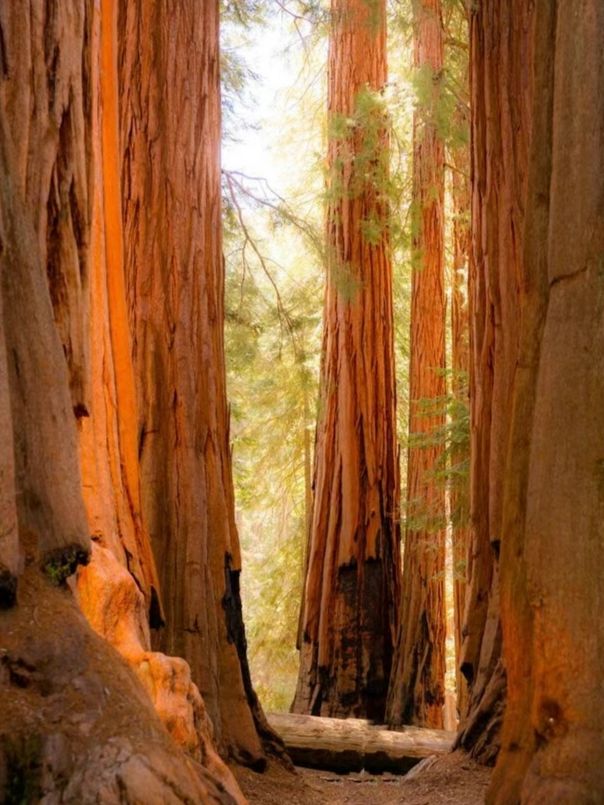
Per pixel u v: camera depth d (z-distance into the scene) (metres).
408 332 19.16
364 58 15.04
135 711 2.92
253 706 7.86
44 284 3.66
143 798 2.64
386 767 9.25
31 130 4.11
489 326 7.88
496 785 4.16
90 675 2.96
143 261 7.69
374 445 14.15
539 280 4.38
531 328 4.39
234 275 15.55
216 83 8.57
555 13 4.38
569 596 3.80
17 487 3.39
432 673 13.74
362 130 14.51
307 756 9.23
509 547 4.30
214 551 7.69
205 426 7.81
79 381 4.48
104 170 6.05
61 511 3.50
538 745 3.83
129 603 4.85
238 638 7.84
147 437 7.43
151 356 7.55
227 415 8.42
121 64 7.88
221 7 12.80
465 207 16.66
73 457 3.63
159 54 7.99
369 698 13.54
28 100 4.07
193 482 7.49
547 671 3.81
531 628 4.09
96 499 5.46
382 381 14.34
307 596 13.99
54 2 4.32
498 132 7.84
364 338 14.34
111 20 6.17
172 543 7.31
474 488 7.99
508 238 7.74
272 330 17.98
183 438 7.52
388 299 14.70
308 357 15.61
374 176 14.38
